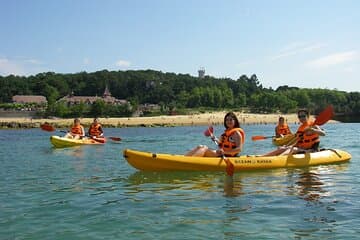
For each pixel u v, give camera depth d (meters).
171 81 147.50
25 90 133.12
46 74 150.62
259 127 55.41
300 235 4.82
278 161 9.93
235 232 4.96
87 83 146.25
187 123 71.00
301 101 118.19
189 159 9.29
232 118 9.69
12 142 23.44
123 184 8.19
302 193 7.15
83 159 13.05
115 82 144.00
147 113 93.31
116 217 5.68
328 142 19.89
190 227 5.18
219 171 9.38
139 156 9.27
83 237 4.86
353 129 39.06
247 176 8.88
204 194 7.13
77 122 20.66
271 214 5.74
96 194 7.24
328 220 5.42
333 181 8.30
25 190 7.68
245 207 6.16
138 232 5.01
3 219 5.64
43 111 87.56
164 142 22.42
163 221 5.46
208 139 25.66
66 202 6.63
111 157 13.60
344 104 108.50
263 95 110.94
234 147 9.60
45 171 10.31
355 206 6.18
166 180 8.48
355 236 4.77
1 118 81.19
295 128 54.62
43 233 5.02
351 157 12.52
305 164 10.28
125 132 42.34
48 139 26.59
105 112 88.12
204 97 119.38
